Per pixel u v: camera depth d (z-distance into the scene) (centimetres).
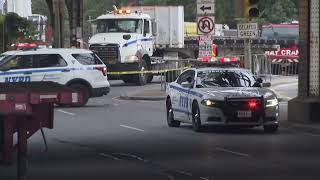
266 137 6438
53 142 6116
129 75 14212
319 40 7375
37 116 3338
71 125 7531
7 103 3130
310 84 7406
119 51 13812
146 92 12050
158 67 14212
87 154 5388
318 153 5381
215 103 6562
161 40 17262
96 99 11256
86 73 9888
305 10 7388
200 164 4856
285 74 17738
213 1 9900
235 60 12625
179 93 7256
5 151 3328
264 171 4559
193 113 6894
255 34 9506
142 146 5809
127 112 9075
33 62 9788
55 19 13812
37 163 4953
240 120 6550
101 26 14188
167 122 7669
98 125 7531
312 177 4331
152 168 4703
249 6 9144
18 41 17100
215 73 7169
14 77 9719
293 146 5794
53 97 3200
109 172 4553
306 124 7244
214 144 5916
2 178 4322
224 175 4406
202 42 10019
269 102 6681
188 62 14125
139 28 14175
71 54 9912
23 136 3338
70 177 4372
